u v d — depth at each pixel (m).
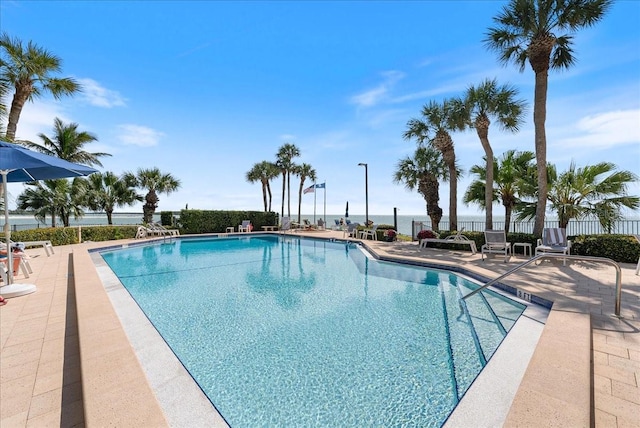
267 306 5.06
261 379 2.87
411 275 7.52
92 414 1.73
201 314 4.66
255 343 3.65
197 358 3.28
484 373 2.55
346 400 2.56
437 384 2.77
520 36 9.84
